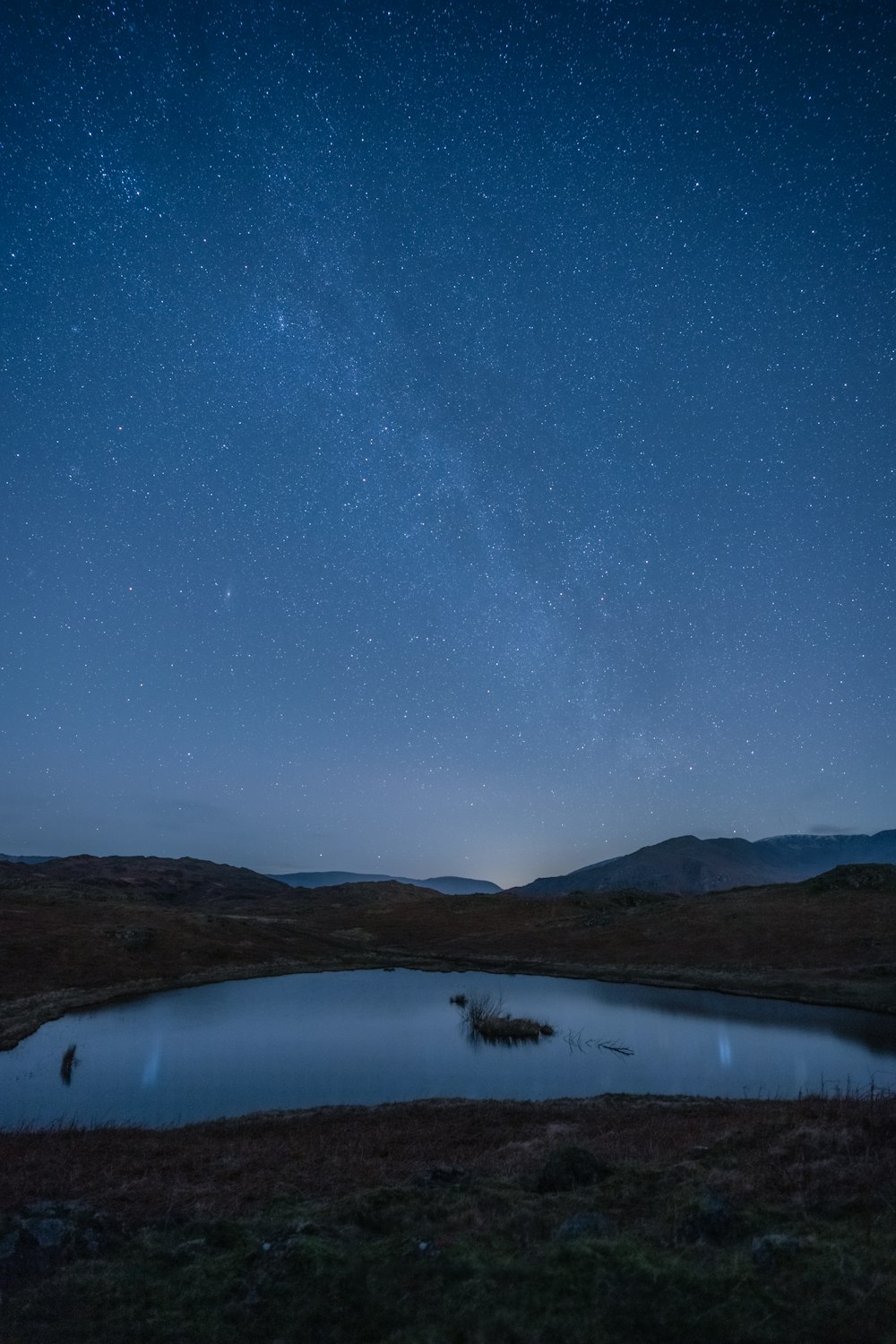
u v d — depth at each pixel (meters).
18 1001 53.78
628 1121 21.84
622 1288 8.83
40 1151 18.78
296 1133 21.78
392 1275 9.62
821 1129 14.82
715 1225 10.30
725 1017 48.78
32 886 112.31
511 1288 9.03
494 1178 13.77
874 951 62.59
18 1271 10.35
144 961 69.06
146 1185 14.89
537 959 79.00
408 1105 26.67
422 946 91.06
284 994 60.84
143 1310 9.32
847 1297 8.36
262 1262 10.18
